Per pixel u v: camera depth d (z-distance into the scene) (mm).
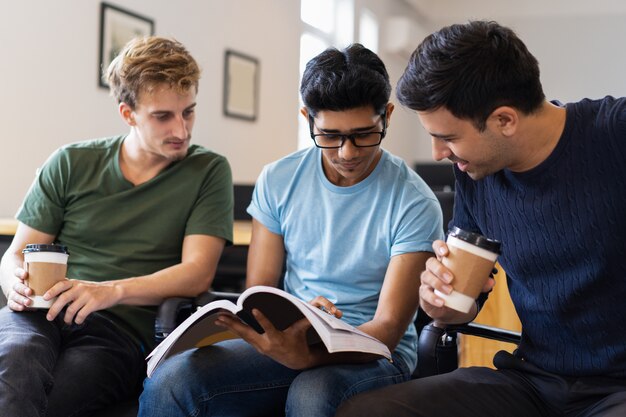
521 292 1616
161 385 1616
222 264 2996
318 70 1664
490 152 1459
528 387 1583
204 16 5008
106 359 1876
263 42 5801
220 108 5262
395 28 8266
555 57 8828
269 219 1915
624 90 8609
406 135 9195
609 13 8625
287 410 1572
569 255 1495
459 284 1391
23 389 1616
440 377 1565
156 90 1983
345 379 1573
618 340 1482
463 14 9148
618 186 1435
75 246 2105
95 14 4055
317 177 1869
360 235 1809
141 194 2100
